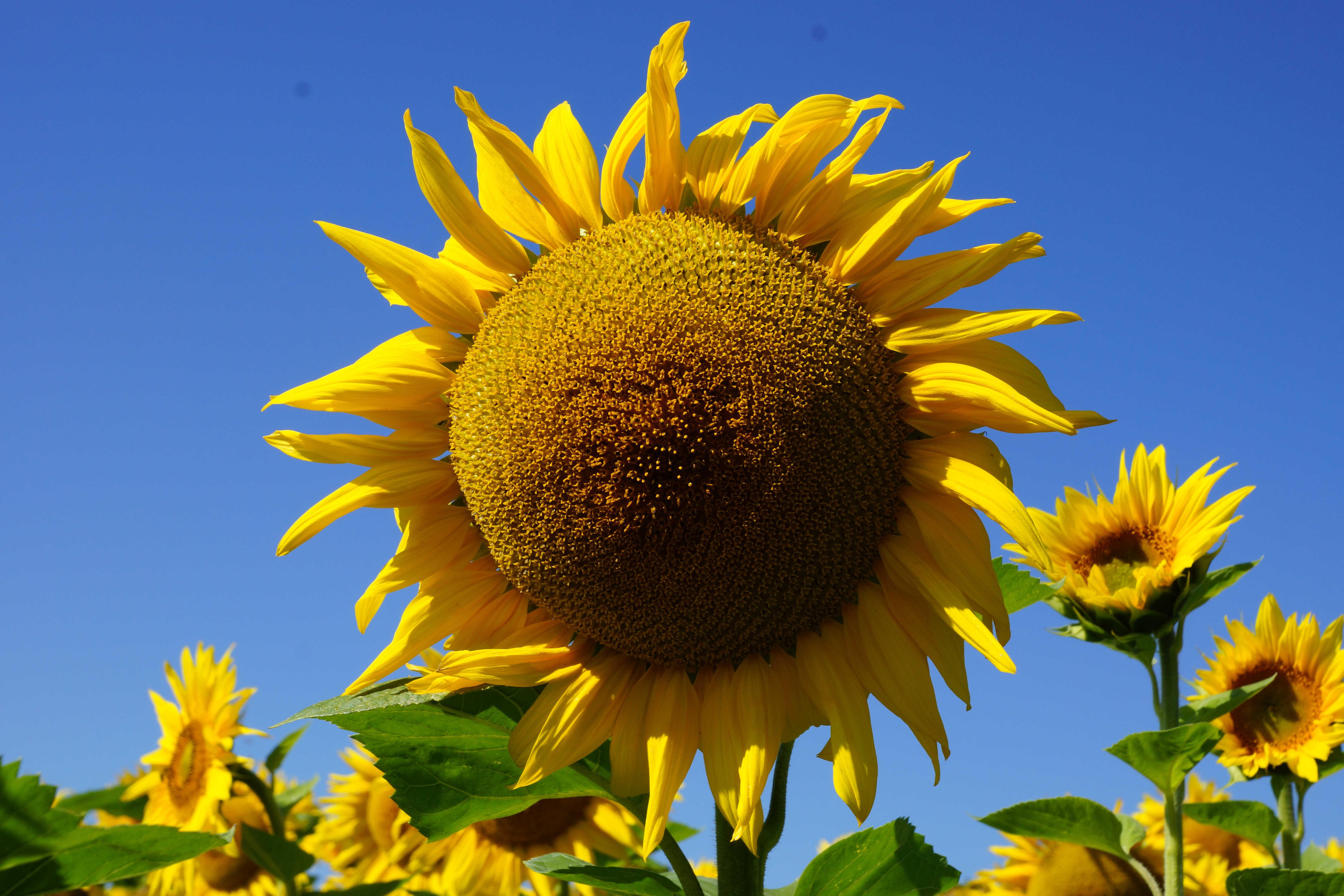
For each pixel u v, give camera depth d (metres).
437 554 0.61
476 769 0.62
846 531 0.57
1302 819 0.81
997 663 0.54
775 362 0.57
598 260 0.59
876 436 0.57
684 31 0.59
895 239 0.58
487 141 0.61
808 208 0.59
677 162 0.60
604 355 0.58
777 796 0.60
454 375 0.62
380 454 0.61
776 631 0.58
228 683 0.95
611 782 0.59
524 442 0.58
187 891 0.97
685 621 0.58
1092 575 0.81
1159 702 0.79
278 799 0.96
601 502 0.57
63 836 0.60
